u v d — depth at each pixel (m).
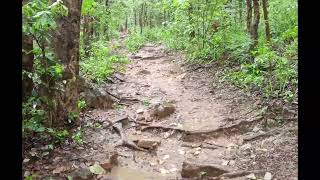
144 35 22.78
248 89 8.59
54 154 5.54
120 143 6.52
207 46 11.98
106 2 17.06
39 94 5.87
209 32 12.19
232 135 6.96
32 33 5.24
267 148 6.05
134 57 14.81
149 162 6.20
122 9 21.70
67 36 6.21
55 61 5.88
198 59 11.89
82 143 6.09
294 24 11.05
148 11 30.81
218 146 6.64
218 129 7.03
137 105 8.73
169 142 7.02
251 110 7.59
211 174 5.50
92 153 5.87
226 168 5.54
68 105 6.37
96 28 16.28
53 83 5.96
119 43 18.52
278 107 7.29
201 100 8.84
